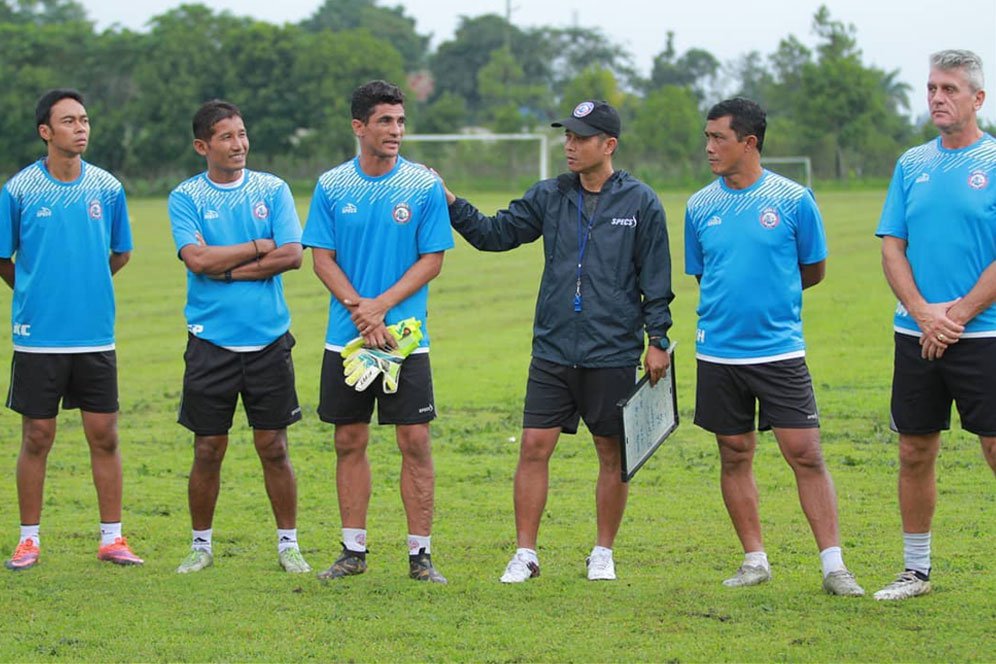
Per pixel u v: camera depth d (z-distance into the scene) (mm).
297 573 7926
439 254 7801
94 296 8141
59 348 8055
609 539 7793
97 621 6809
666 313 7664
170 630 6645
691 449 11961
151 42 81125
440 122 86125
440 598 7219
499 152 74000
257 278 7949
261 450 8031
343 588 7457
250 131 78312
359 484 7840
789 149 82250
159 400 15203
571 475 10992
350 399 7738
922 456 7137
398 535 9047
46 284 8031
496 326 21344
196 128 8000
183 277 29625
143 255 35062
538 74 113750
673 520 9359
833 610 6883
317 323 21844
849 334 19547
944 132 6898
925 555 7219
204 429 7957
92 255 8125
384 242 7715
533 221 7969
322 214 7781
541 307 7840
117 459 8305
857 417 13320
